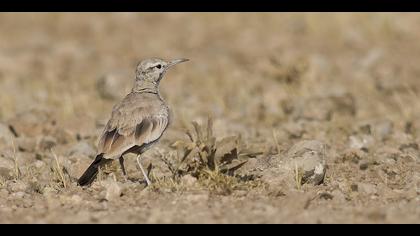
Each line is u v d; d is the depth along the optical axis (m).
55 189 15.10
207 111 23.95
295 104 23.77
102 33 39.12
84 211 13.09
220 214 12.87
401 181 15.63
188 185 14.66
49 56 34.97
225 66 31.45
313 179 15.11
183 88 28.28
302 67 27.69
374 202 13.72
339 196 13.97
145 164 17.05
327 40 35.09
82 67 32.84
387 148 18.56
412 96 24.59
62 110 24.08
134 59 33.91
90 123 21.39
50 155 18.70
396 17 36.31
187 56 33.94
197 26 39.41
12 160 17.55
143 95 15.45
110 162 16.14
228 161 15.52
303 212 12.95
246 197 14.06
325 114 22.52
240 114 23.78
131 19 41.34
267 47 34.62
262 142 19.42
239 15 40.22
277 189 14.35
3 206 13.80
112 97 26.23
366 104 24.73
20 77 30.95
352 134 20.53
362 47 33.62
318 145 15.65
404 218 12.48
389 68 29.47
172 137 19.42
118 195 14.16
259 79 28.77
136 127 14.76
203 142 15.63
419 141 19.75
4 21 41.44
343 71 29.75
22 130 20.97
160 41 37.00
